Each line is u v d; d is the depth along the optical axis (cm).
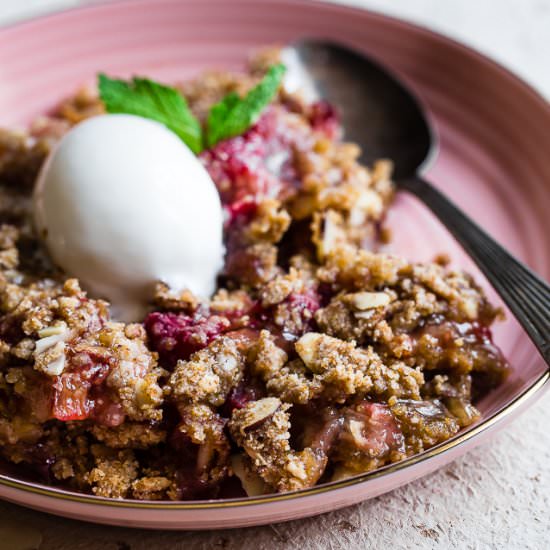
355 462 30
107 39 41
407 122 40
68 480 31
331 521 31
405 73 41
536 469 32
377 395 31
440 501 31
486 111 40
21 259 34
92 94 40
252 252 34
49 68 41
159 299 33
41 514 31
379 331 32
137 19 42
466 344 32
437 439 31
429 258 36
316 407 31
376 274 33
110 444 31
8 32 41
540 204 37
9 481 29
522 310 32
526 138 39
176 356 32
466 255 36
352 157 37
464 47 40
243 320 33
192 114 38
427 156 39
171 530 31
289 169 36
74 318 31
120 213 33
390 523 31
